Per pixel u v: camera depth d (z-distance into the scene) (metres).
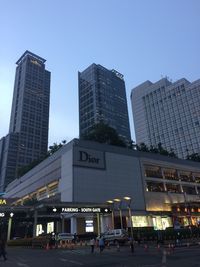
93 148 63.94
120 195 63.28
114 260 22.20
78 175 58.84
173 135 187.38
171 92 196.75
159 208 69.62
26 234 63.59
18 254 30.09
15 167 178.75
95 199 58.97
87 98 194.75
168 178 77.44
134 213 63.56
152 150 95.38
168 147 187.38
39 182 75.94
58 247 37.94
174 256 23.25
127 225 60.75
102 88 195.50
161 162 76.06
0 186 173.50
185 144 179.62
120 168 66.31
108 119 186.50
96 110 182.75
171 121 191.12
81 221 57.28
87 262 21.52
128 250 30.95
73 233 50.72
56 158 67.44
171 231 45.38
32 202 67.31
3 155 184.38
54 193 67.88
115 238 39.78
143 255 25.12
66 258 24.78
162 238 40.44
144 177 70.44
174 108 192.12
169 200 73.31
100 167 62.94
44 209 45.62
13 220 61.38
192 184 82.81
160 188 73.81
